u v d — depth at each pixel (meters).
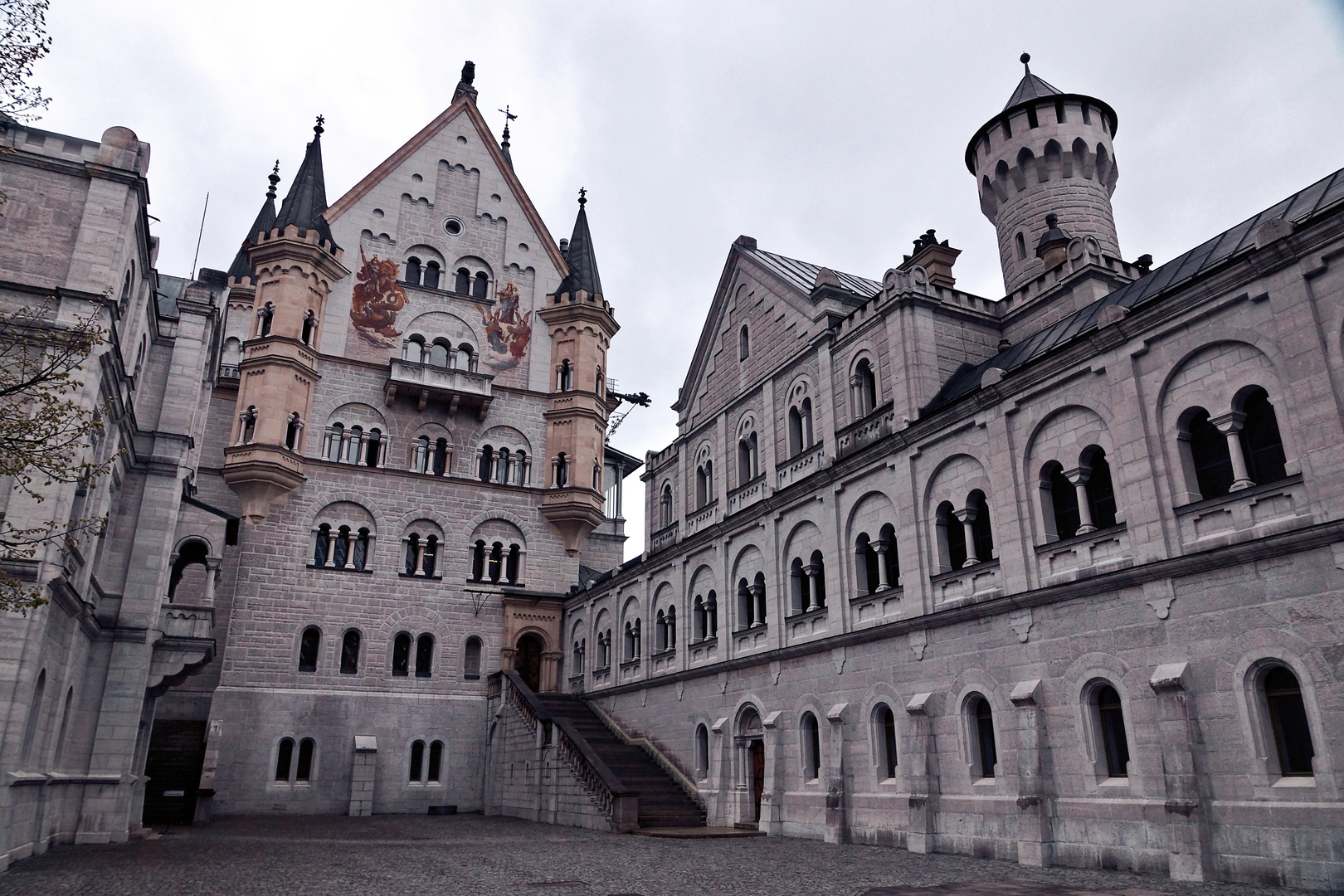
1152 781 18.59
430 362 52.84
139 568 28.16
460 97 57.84
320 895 16.08
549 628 50.91
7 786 19.06
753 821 31.84
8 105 15.62
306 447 47.94
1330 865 15.45
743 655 33.78
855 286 39.50
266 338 47.03
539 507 52.88
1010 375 23.67
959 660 24.03
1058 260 31.70
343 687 45.62
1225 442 19.03
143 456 29.11
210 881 17.89
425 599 48.69
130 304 26.89
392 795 44.84
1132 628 19.62
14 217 24.02
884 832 25.36
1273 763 16.78
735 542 35.66
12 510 20.91
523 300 56.09
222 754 42.31
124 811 26.55
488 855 23.23
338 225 52.03
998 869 19.50
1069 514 22.48
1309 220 17.39
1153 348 20.42
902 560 26.73
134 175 25.09
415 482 50.12
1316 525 16.38
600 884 17.69
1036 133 36.91
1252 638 17.33
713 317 42.38
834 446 31.61
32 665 19.94
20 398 21.19
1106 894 15.50
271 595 45.28
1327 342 17.06
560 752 36.22
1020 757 21.25
